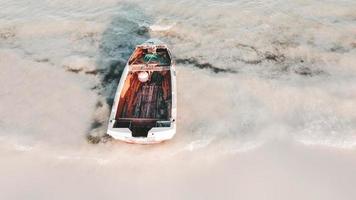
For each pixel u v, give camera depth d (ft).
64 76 41.83
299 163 31.45
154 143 32.30
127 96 35.65
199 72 41.29
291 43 45.16
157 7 51.90
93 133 34.53
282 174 30.63
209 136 33.71
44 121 36.06
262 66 42.19
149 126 32.24
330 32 46.44
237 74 40.91
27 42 47.21
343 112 35.91
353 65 41.73
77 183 30.48
